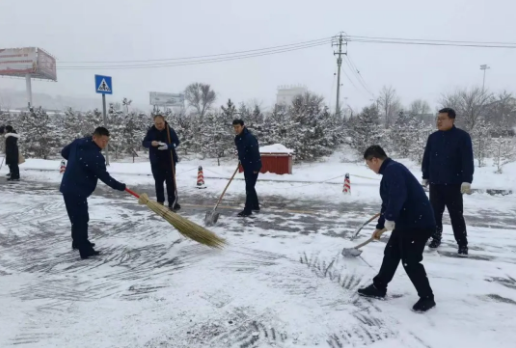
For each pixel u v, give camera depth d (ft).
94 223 19.21
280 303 10.75
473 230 18.26
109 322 9.73
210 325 9.61
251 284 12.00
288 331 9.38
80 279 12.51
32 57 106.93
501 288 12.01
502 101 68.18
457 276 12.88
